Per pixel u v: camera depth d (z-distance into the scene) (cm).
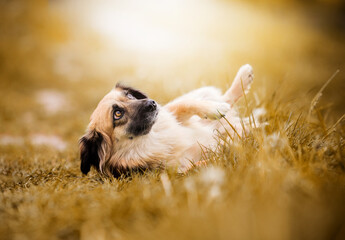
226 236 159
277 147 259
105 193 253
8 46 1533
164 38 1916
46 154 497
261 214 171
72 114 903
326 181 208
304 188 196
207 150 339
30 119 862
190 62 1064
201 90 411
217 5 2919
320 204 175
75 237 196
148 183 272
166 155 349
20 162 432
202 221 175
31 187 294
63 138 702
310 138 307
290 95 470
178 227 173
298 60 1415
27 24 1798
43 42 1681
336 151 256
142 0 2639
